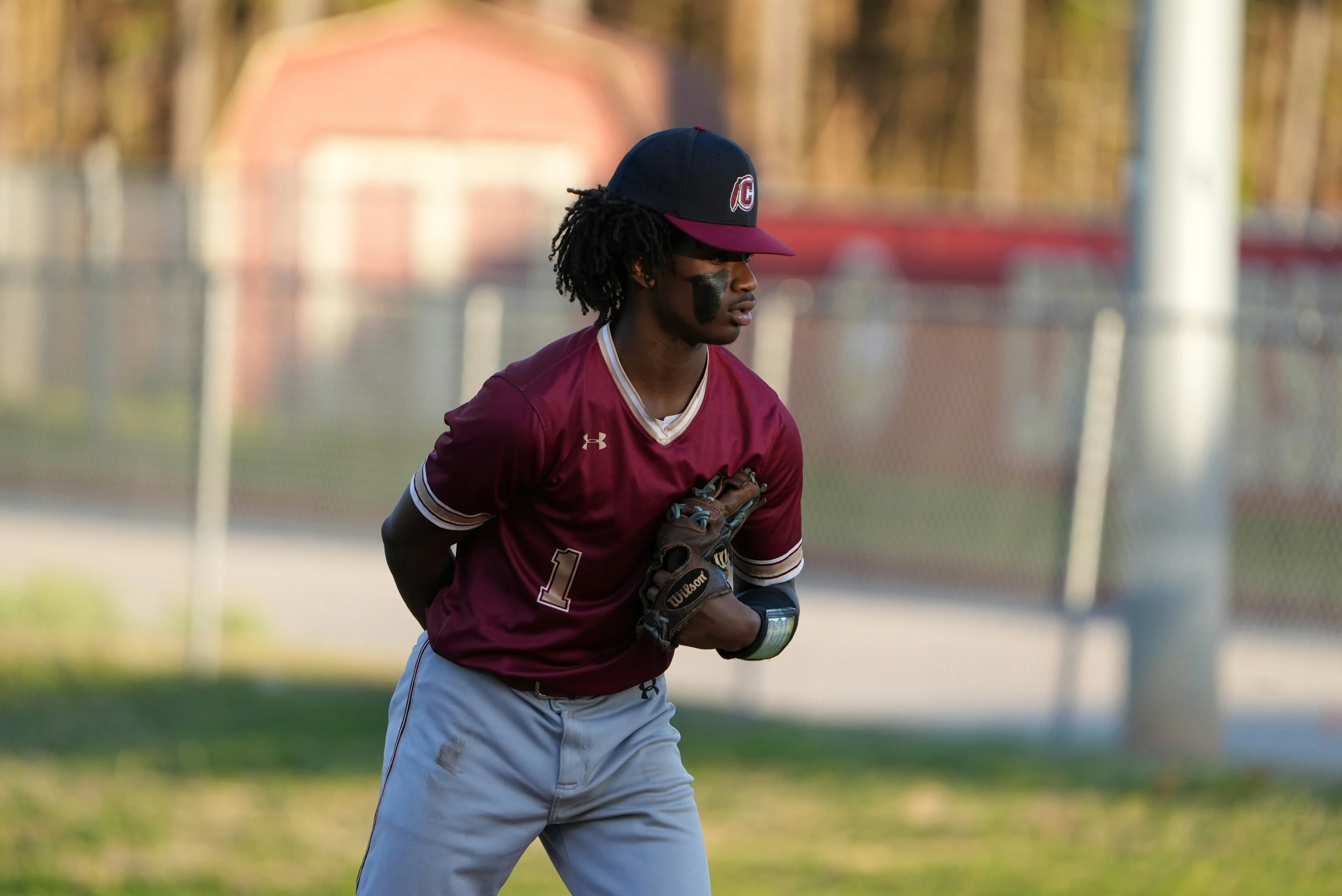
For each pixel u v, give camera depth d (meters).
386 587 46.72
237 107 75.81
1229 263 31.75
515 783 12.84
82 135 120.75
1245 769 28.64
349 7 123.56
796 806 25.84
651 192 11.80
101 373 61.84
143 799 24.48
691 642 12.57
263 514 57.03
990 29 118.50
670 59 74.62
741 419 12.59
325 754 27.83
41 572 42.62
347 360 60.59
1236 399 49.88
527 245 69.19
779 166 102.31
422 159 71.50
